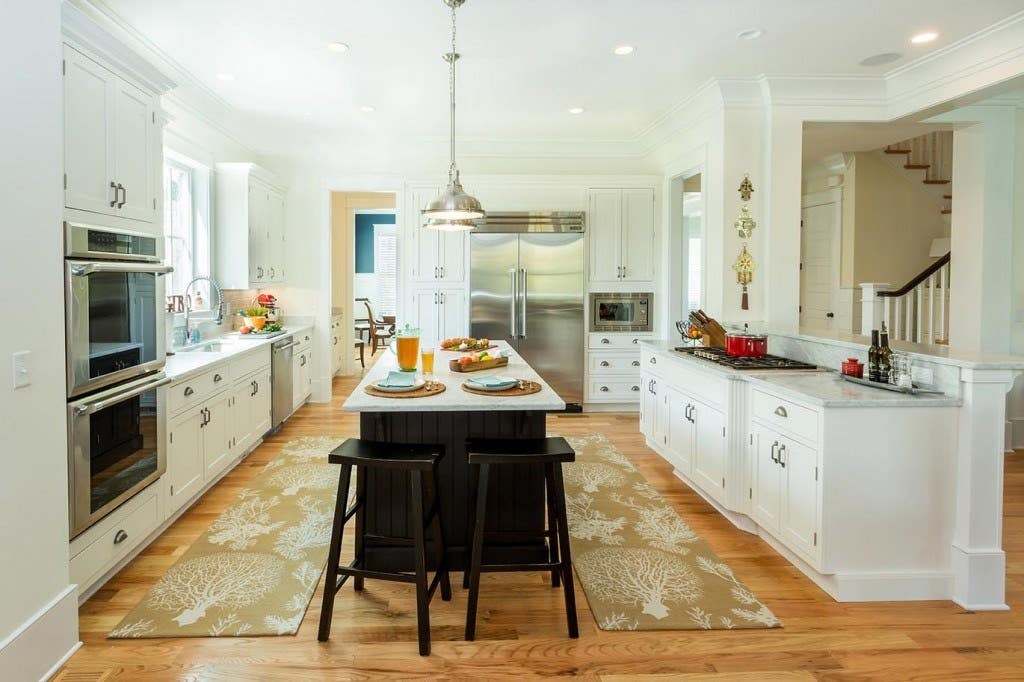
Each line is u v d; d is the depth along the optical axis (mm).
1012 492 3848
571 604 2215
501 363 3389
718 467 3355
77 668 2014
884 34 3643
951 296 4898
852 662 2084
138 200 2867
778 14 3381
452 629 2277
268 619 2305
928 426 2492
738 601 2475
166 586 2549
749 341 3693
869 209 6617
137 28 3566
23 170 1908
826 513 2479
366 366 9047
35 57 1963
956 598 2490
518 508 2744
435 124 5770
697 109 4934
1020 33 3498
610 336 6242
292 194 6617
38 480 1963
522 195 6188
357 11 3344
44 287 2010
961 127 4754
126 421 2662
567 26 3539
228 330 5742
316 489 3816
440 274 6215
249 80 4496
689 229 9000
